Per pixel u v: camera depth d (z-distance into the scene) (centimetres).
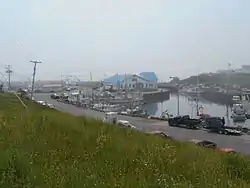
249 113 9000
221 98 16250
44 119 1130
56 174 617
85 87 16838
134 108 9600
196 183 695
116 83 18138
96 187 576
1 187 526
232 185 725
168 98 17925
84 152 799
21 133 911
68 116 1360
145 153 828
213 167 837
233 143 3862
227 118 8600
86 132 988
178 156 888
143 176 665
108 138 918
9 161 602
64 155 761
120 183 608
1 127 976
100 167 698
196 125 5134
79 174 627
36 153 734
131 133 1153
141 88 16600
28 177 568
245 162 987
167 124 5550
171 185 634
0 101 3291
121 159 765
